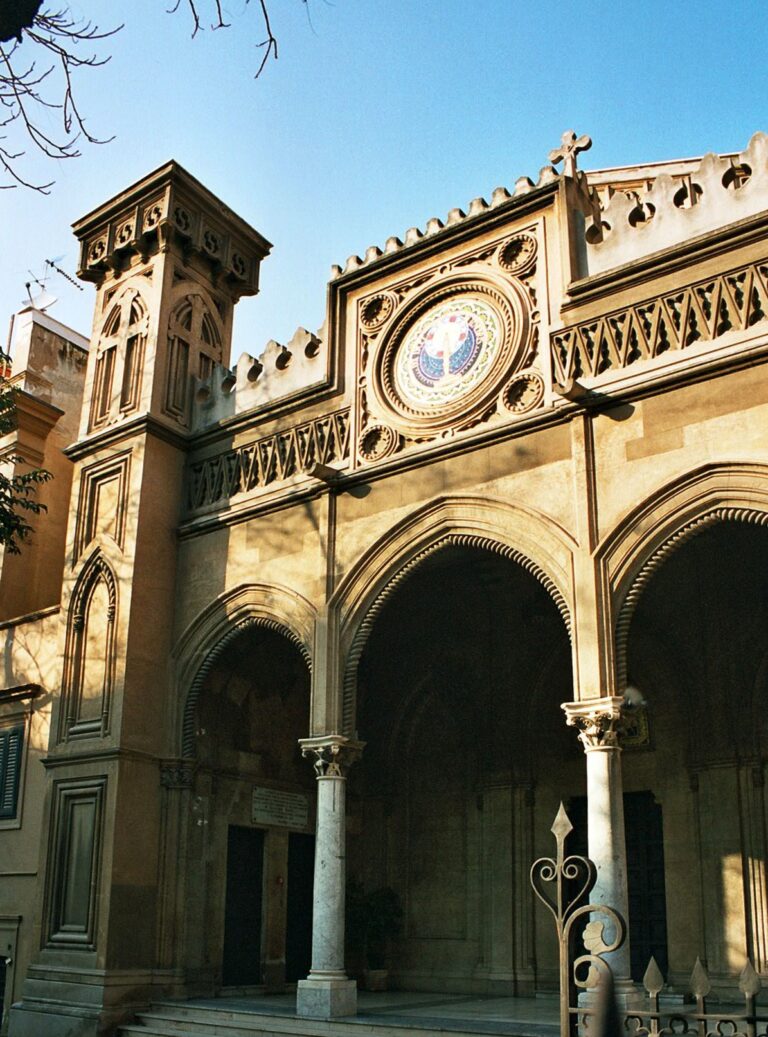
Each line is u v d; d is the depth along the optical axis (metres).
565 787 18.47
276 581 17.33
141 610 18.38
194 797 18.23
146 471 19.03
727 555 16.47
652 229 14.77
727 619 16.88
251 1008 15.67
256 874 19.27
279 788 20.02
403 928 19.75
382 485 16.41
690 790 16.84
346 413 17.36
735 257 13.59
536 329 15.56
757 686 16.52
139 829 17.48
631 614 13.45
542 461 14.64
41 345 26.33
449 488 15.54
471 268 16.59
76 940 17.02
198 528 18.84
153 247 20.98
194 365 20.56
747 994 7.27
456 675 19.97
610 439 14.02
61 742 18.59
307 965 19.83
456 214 17.14
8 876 20.05
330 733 15.79
